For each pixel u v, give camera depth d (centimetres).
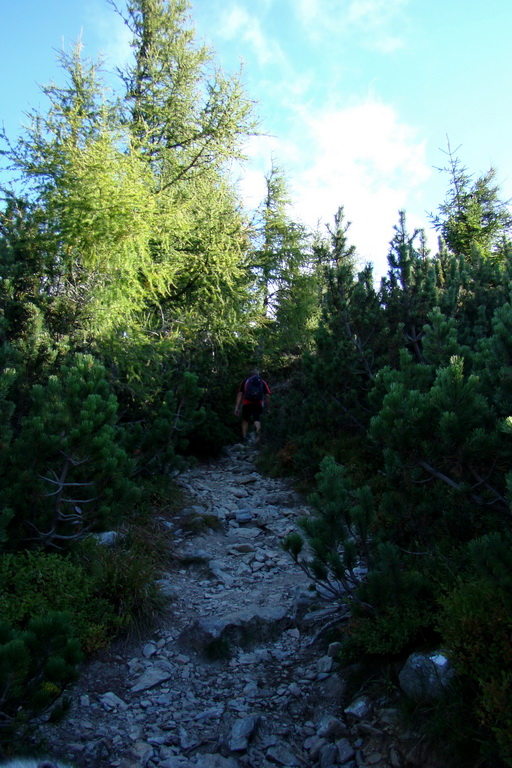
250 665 431
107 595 482
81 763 310
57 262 882
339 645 419
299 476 961
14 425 621
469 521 384
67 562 475
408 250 945
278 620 485
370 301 965
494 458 341
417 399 366
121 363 901
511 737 250
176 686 403
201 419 888
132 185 884
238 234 1328
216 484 979
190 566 626
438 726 290
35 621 277
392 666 365
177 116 1230
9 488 455
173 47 1259
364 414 873
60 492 481
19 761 278
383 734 316
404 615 369
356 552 407
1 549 460
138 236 921
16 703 272
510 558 273
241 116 1190
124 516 684
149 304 1205
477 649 296
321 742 325
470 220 1667
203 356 1310
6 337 691
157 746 332
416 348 889
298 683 394
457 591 337
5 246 775
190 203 1134
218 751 328
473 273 1062
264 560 651
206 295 1268
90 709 367
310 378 940
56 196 895
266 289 1825
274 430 1151
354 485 745
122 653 446
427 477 422
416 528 414
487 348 514
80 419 497
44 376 670
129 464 552
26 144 934
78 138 948
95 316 877
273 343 1827
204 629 461
